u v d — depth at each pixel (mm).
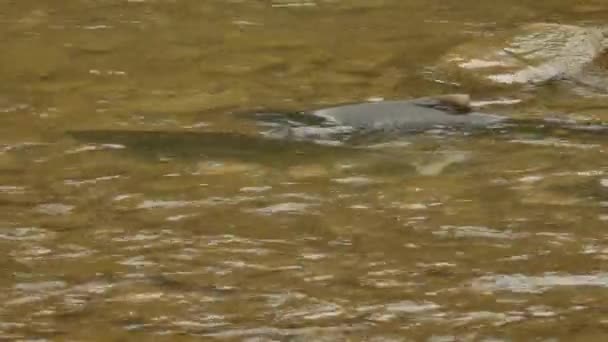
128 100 27516
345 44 32062
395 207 21766
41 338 17500
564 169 23406
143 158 23906
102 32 32938
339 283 19078
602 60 30281
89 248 20312
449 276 19266
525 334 17531
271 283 19094
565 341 17312
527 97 27984
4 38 32281
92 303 18531
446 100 26156
